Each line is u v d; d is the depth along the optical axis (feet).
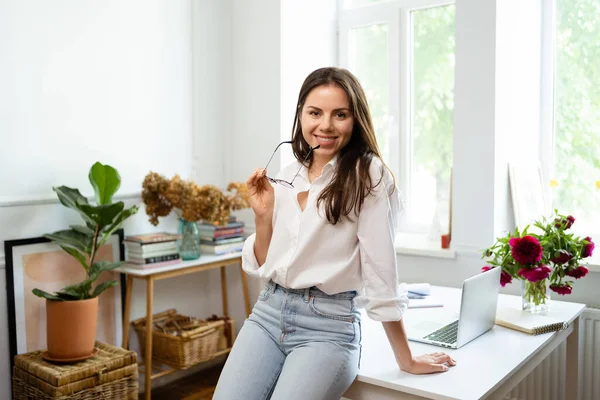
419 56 12.10
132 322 11.02
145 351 10.25
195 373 12.33
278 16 11.80
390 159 12.57
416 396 5.11
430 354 5.59
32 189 9.61
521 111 10.57
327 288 5.31
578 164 10.87
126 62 10.87
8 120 9.29
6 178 9.30
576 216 10.91
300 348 5.31
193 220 10.48
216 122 12.57
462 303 5.97
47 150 9.78
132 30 10.94
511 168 10.02
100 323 10.58
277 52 11.85
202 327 10.74
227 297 12.85
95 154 10.45
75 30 10.08
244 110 12.48
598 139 10.63
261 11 12.05
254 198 5.82
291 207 5.60
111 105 10.66
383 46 12.57
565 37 10.93
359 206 5.25
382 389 5.35
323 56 12.82
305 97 5.56
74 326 8.77
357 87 5.42
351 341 5.32
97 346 9.59
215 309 12.89
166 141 11.62
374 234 5.23
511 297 8.31
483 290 6.34
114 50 10.67
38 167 9.68
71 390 8.43
